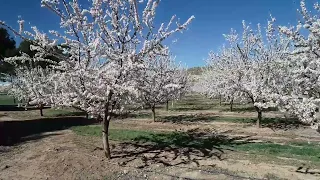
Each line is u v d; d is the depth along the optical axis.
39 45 6.86
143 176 7.03
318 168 7.19
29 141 11.53
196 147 9.70
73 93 7.62
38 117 20.00
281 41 11.43
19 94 22.61
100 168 7.59
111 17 7.28
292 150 8.84
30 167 7.75
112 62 7.19
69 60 7.43
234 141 10.41
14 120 18.23
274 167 7.34
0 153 9.45
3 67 24.83
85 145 10.34
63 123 16.86
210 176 6.87
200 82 38.19
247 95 13.03
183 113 20.03
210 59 23.16
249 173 6.96
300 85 5.54
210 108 23.30
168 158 8.47
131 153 9.11
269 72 10.95
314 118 5.29
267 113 18.45
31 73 19.83
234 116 17.45
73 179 6.83
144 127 14.26
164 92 11.98
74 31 7.26
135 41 7.57
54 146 10.20
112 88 6.99
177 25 7.05
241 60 13.17
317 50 5.06
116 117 18.38
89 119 18.55
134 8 7.00
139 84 7.94
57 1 6.66
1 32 24.20
